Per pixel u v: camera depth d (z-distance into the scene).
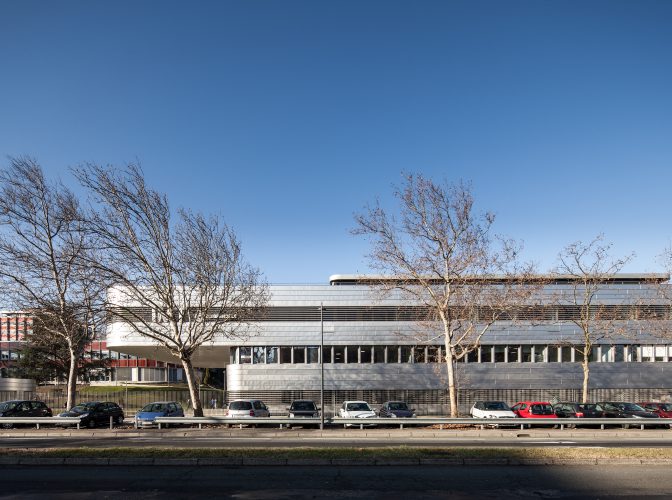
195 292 37.69
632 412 31.05
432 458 16.11
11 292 29.03
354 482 13.61
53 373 61.50
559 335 42.44
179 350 30.09
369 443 22.17
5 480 13.84
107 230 28.00
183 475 14.52
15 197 28.64
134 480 13.84
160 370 95.56
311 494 12.30
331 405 42.12
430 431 27.02
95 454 16.56
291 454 16.59
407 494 12.31
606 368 42.69
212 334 30.78
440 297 31.62
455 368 40.31
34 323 36.31
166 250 29.67
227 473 14.80
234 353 43.28
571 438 25.27
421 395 42.31
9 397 45.81
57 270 29.28
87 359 64.94
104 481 13.70
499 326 42.22
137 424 29.03
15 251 28.11
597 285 40.81
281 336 42.62
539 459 16.00
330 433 26.30
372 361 42.62
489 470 15.13
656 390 42.69
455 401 29.77
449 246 29.69
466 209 29.33
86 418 29.31
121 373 91.50
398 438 25.02
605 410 31.78
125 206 28.31
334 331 42.69
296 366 42.47
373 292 42.22
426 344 42.47
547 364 42.47
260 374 42.31
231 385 42.31
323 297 43.19
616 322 40.81
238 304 34.78
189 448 17.72
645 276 46.84
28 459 16.17
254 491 12.59
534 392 42.38
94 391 67.25
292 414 32.25
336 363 42.59
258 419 29.05
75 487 12.98
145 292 32.12
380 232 29.89
